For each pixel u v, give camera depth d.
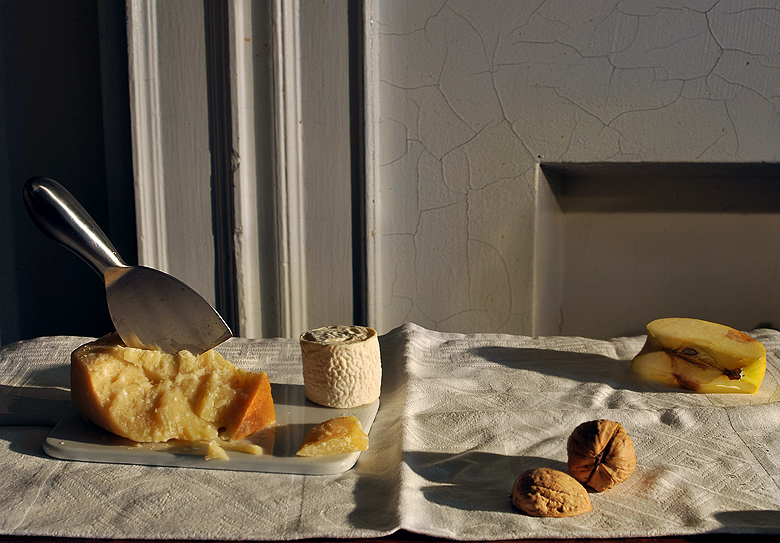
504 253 1.28
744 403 0.79
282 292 1.29
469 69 1.22
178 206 1.27
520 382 0.86
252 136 1.24
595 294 1.48
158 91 1.23
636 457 0.63
